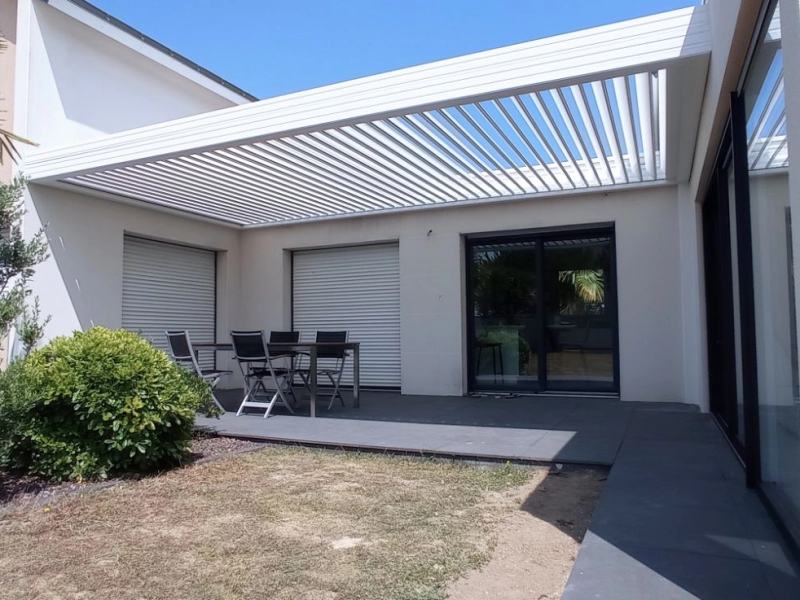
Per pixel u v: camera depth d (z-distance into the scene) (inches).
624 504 137.9
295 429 240.1
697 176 238.8
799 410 105.4
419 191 320.2
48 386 175.9
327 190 320.2
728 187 190.9
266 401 339.9
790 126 82.3
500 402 319.0
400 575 108.7
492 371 358.0
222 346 288.7
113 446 174.7
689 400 296.8
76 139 308.5
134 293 348.8
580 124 241.3
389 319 387.5
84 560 118.3
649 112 210.4
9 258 187.2
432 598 99.5
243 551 121.4
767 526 122.8
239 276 420.5
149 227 350.3
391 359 386.0
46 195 293.1
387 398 345.4
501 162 283.7
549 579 107.7
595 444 202.1
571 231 339.6
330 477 178.1
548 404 306.5
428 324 361.7
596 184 314.3
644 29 169.9
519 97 195.6
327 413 285.3
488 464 188.5
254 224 413.4
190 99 389.7
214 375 280.7
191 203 348.5
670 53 166.4
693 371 295.4
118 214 331.3
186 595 102.4
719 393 259.1
